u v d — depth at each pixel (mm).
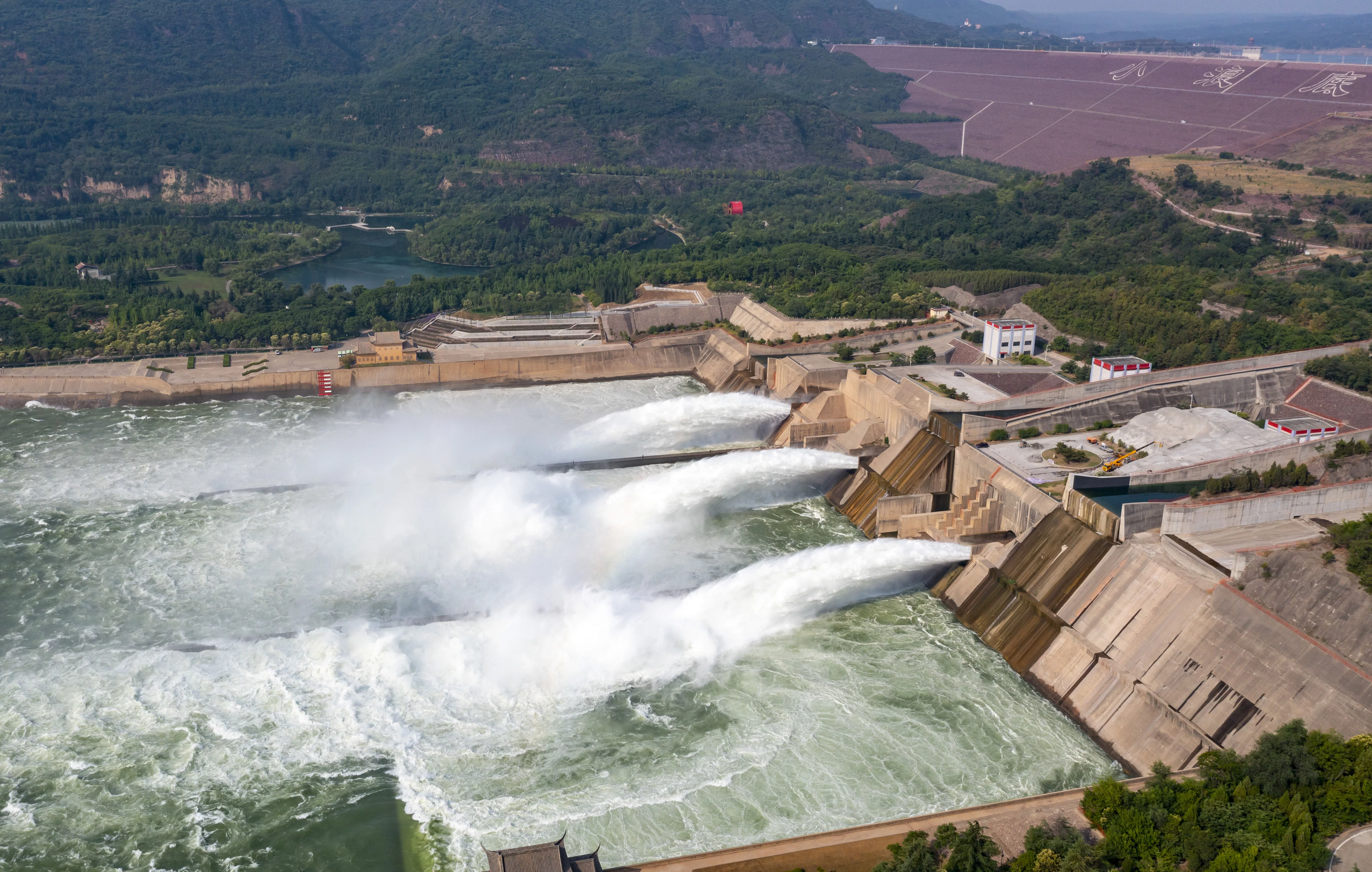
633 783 124750
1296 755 110750
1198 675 131125
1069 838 107188
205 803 121500
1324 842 103062
